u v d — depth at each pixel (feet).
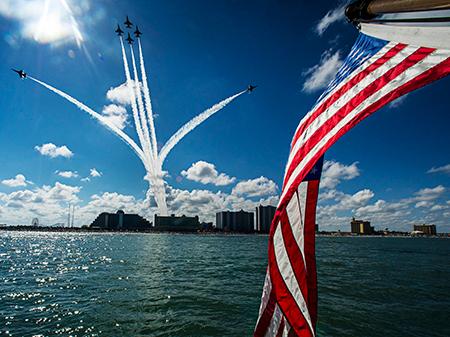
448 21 6.67
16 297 62.18
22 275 94.17
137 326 43.09
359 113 7.86
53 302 57.57
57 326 43.06
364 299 61.00
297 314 8.22
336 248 296.92
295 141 9.64
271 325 8.45
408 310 52.95
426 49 7.10
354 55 9.82
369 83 8.15
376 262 146.61
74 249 239.30
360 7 9.98
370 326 43.62
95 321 45.29
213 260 151.74
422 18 7.22
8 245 287.28
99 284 77.92
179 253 202.39
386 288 73.67
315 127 8.98
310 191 9.15
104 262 136.26
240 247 295.48
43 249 236.02
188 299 60.03
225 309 52.42
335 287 73.67
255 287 74.59
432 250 280.51
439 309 53.93
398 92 7.29
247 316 48.19
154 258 160.45
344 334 40.06
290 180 8.68
